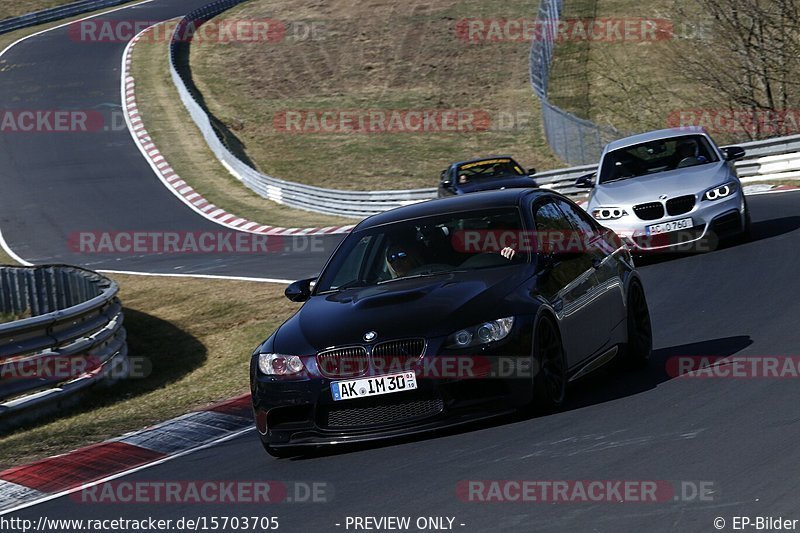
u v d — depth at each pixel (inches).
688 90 5221.5
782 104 3644.2
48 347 1472.7
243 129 6230.3
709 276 1622.8
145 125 6151.6
